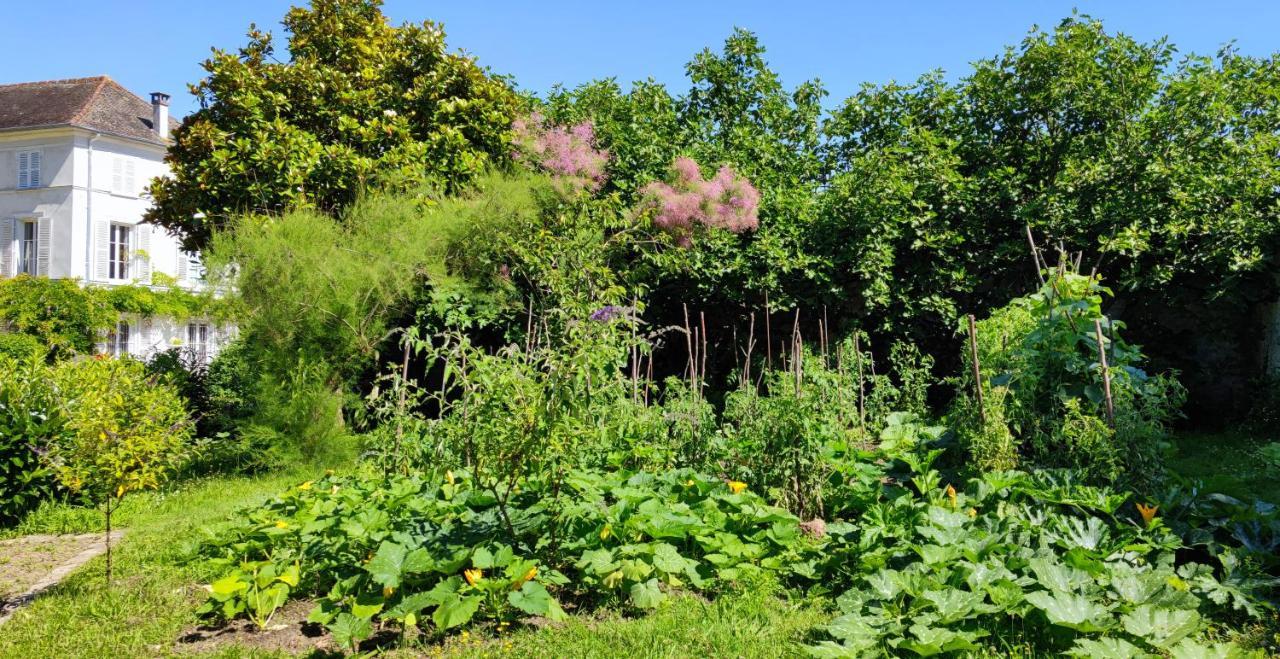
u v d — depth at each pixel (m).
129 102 25.61
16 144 23.50
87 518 6.57
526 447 3.97
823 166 12.95
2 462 6.53
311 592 4.27
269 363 8.90
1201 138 10.59
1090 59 10.74
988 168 11.40
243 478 8.46
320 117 10.89
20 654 3.57
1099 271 10.66
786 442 5.46
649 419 6.43
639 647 3.42
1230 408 10.45
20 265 23.75
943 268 10.66
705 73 12.58
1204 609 3.65
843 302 11.15
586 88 12.33
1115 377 5.57
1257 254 9.52
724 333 11.74
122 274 24.17
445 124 11.16
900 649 3.24
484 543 4.11
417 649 3.51
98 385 4.61
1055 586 3.46
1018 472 5.00
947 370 11.17
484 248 9.88
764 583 4.16
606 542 4.30
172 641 3.71
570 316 4.89
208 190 10.30
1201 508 4.55
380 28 11.74
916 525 4.39
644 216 10.02
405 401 6.37
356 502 5.05
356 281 8.80
